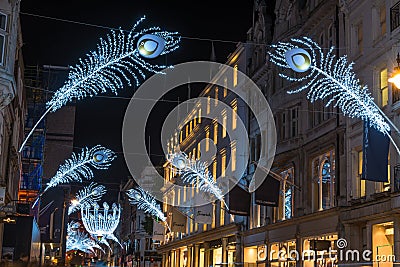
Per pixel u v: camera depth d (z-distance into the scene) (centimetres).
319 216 2955
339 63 2898
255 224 3975
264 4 4241
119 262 10750
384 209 2373
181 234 5991
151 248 8938
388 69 2459
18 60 3103
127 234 10300
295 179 3350
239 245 4188
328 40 3105
